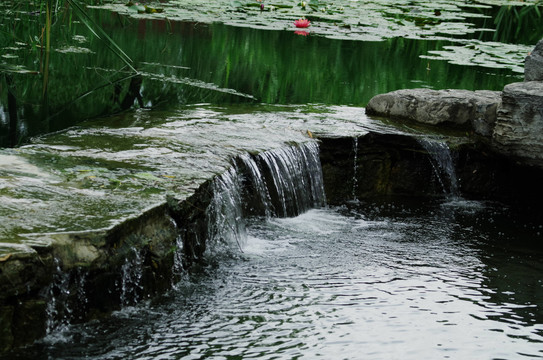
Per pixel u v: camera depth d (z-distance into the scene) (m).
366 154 5.69
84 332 3.13
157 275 3.55
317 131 5.63
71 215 3.35
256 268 4.05
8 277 2.85
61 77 7.63
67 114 6.14
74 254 3.12
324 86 8.08
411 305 3.72
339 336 3.32
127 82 7.57
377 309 3.64
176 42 10.16
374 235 4.82
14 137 5.35
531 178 5.84
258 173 4.84
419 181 5.86
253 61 9.29
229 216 4.38
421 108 6.18
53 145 4.55
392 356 3.18
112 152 4.52
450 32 11.74
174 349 3.09
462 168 5.87
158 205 3.62
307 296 3.72
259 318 3.44
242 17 12.02
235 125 5.63
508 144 5.40
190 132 5.25
